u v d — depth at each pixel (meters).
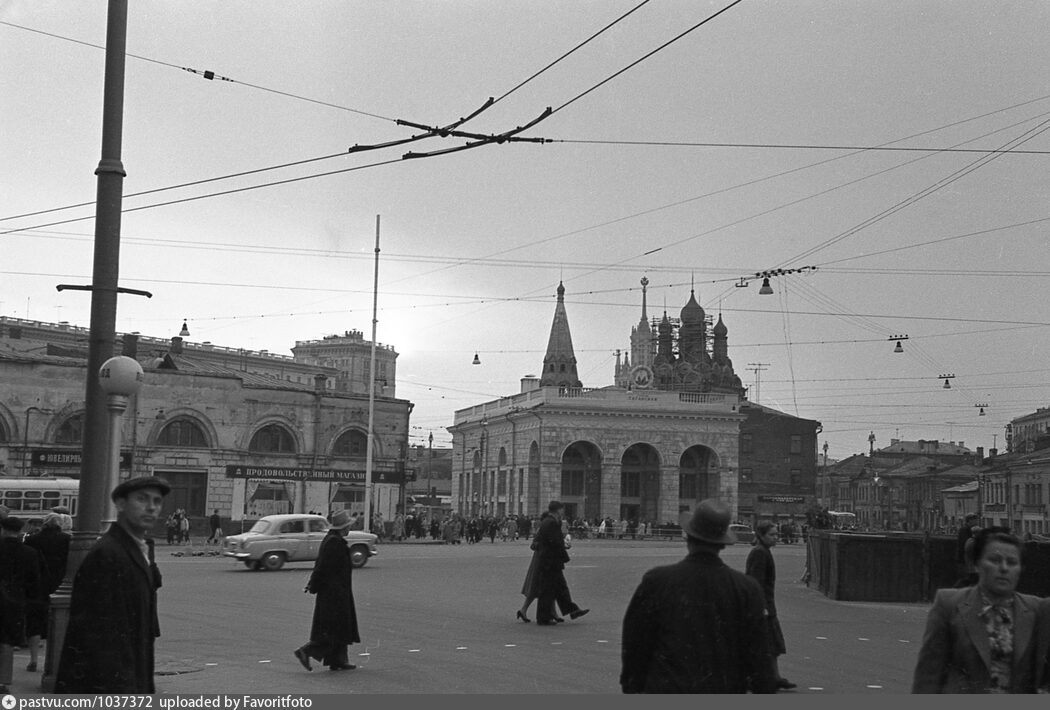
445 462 147.25
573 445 82.19
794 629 18.47
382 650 14.75
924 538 25.17
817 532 29.23
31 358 51.97
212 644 15.42
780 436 99.31
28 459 51.28
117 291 12.09
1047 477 71.12
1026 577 22.44
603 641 15.90
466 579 30.02
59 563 14.17
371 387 53.12
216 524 51.59
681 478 85.56
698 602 5.62
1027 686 5.49
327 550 12.91
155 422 55.62
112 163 12.09
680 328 113.69
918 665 5.75
